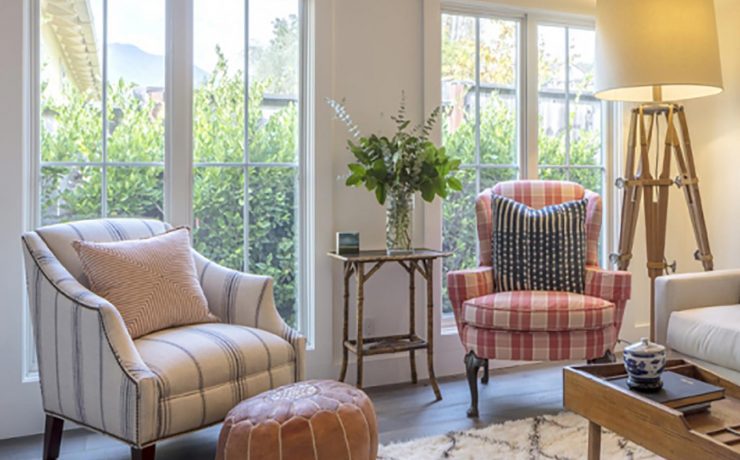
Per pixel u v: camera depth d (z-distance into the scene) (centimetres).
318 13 297
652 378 160
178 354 190
